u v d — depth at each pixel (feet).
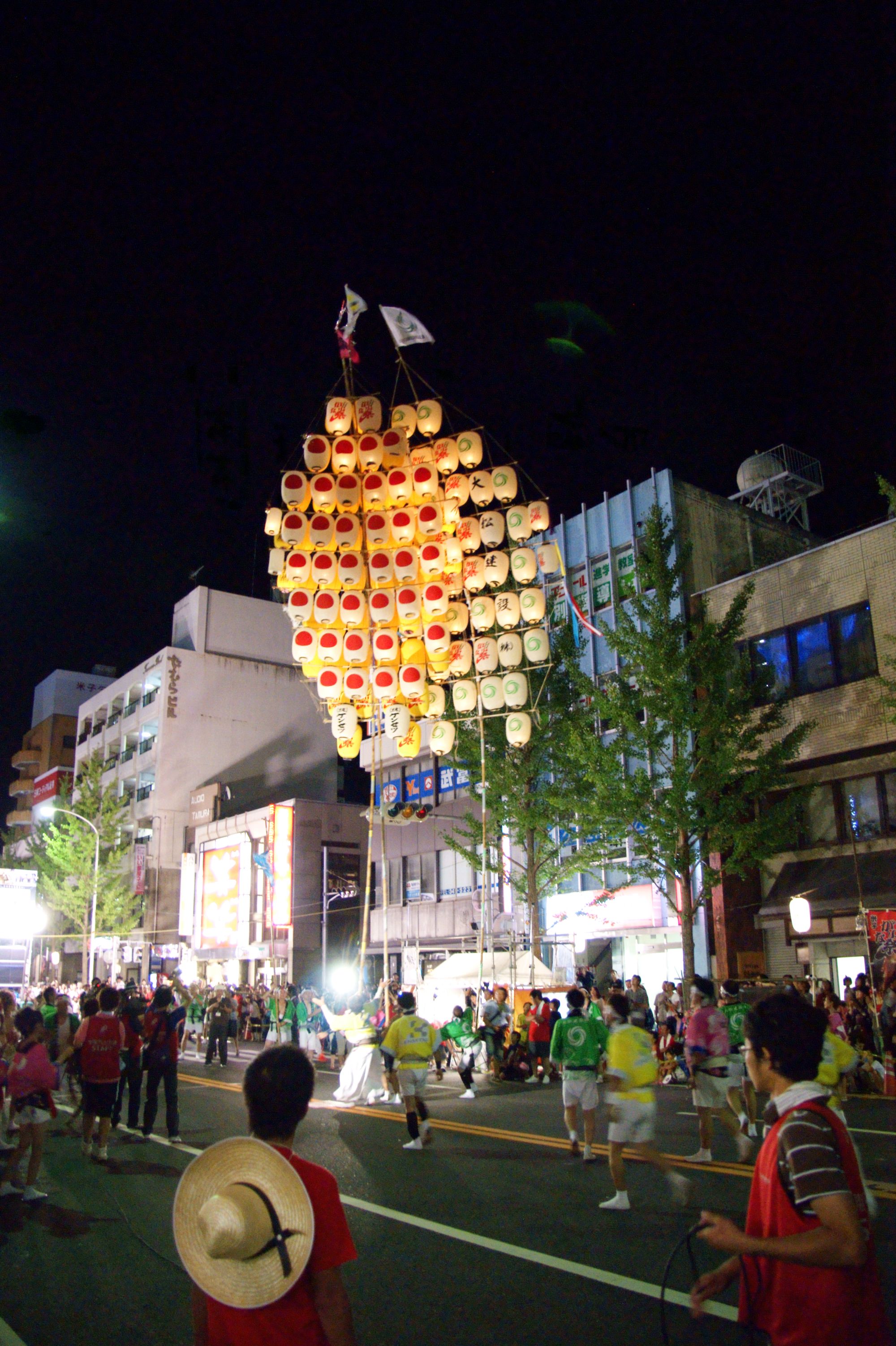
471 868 106.83
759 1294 9.14
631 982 66.74
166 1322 18.80
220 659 178.09
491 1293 19.57
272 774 178.29
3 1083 33.99
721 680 68.59
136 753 181.47
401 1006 37.22
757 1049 10.02
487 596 71.10
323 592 66.64
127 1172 33.06
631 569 95.66
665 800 67.72
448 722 70.74
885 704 60.80
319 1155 35.01
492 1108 48.06
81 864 154.20
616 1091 25.96
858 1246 8.21
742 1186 27.73
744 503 114.11
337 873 133.28
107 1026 35.88
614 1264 21.12
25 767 252.01
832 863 75.41
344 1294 8.55
